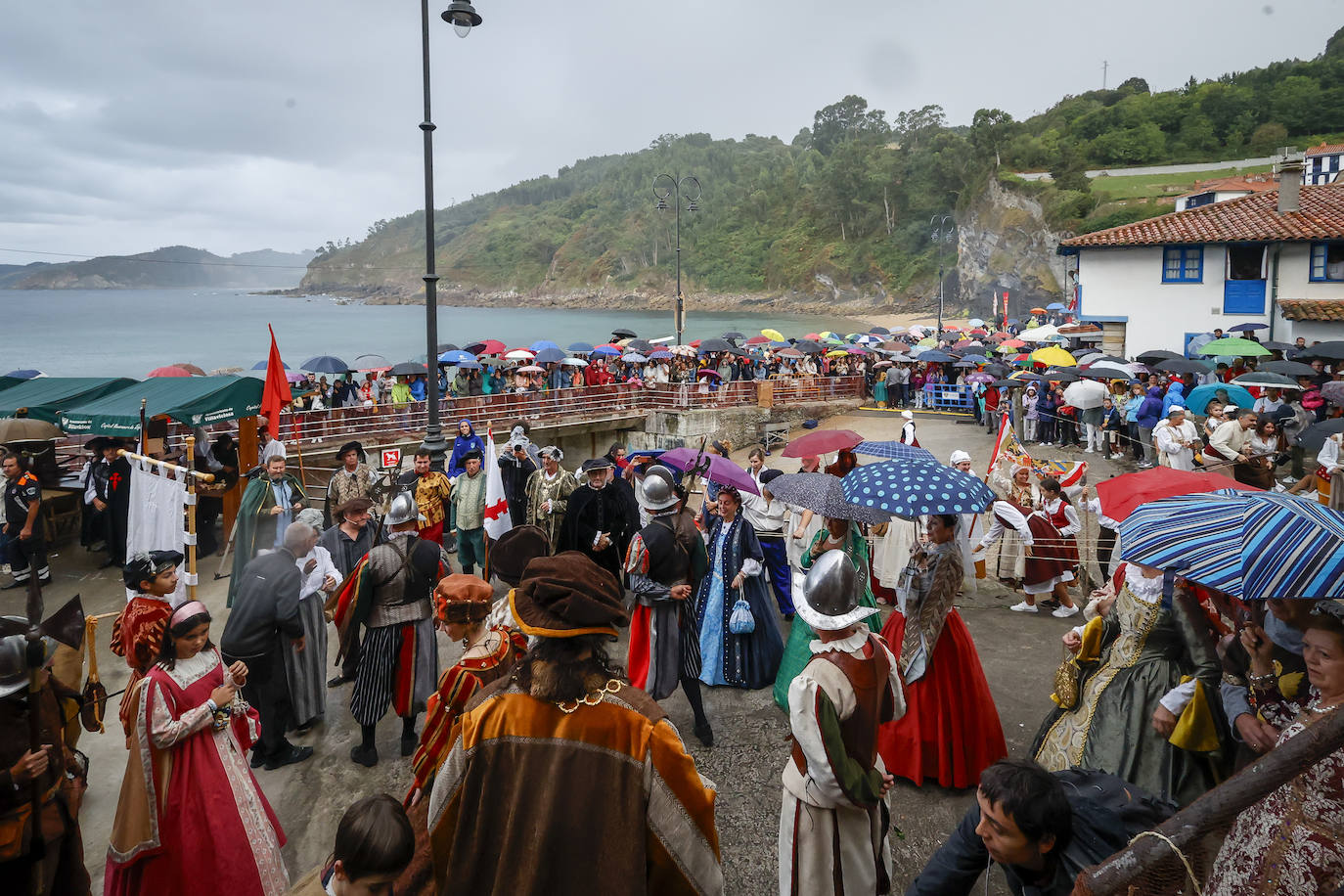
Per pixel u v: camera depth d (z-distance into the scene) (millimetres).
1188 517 3010
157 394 9969
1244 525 2580
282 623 4922
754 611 5980
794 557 7242
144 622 3592
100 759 5516
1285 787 1895
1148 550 2938
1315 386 15594
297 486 8242
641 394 24562
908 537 7180
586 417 23078
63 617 4176
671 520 5129
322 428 17953
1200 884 1607
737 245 175250
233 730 3703
